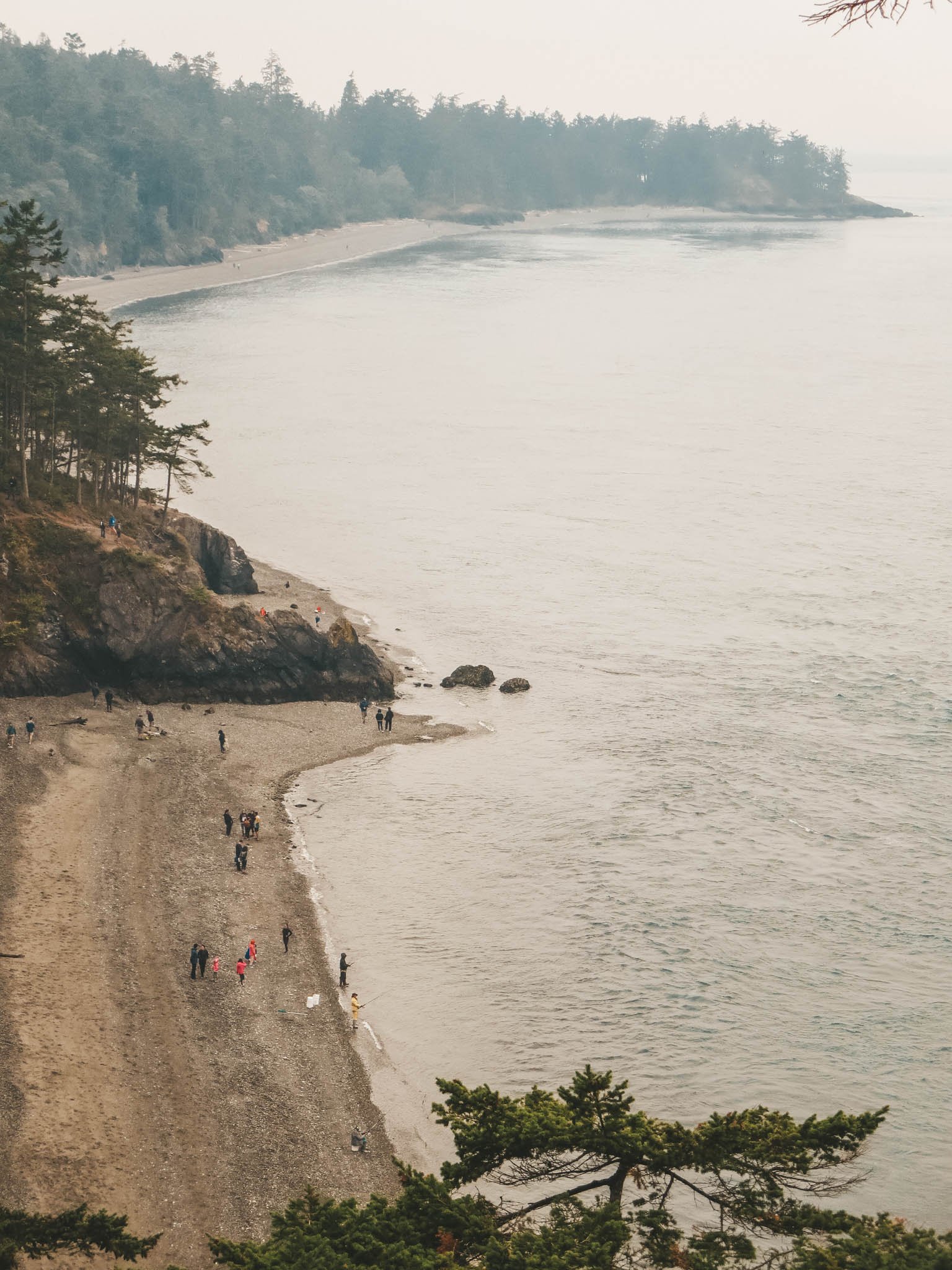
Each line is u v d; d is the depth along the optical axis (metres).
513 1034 63.62
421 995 66.38
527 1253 31.03
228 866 77.50
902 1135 57.28
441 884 77.25
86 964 65.31
